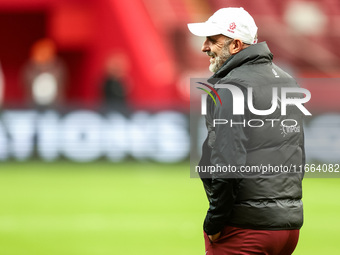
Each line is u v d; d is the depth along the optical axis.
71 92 93.19
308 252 30.88
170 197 46.41
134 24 85.88
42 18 96.44
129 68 84.12
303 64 93.00
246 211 15.53
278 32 94.88
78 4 89.81
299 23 96.38
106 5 87.56
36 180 53.50
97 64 88.38
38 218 39.12
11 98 97.12
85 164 60.69
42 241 33.06
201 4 93.38
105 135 60.69
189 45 88.75
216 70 16.50
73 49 90.25
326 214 40.84
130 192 48.31
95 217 39.47
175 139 60.78
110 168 60.53
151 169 60.31
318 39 95.38
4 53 96.75
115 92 68.69
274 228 15.57
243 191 15.53
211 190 15.48
